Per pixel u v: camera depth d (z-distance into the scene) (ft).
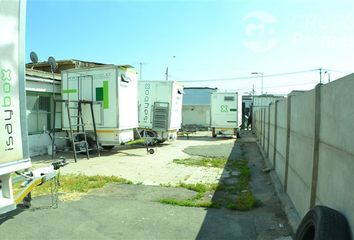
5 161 14.48
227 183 30.60
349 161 10.73
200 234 17.80
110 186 28.22
